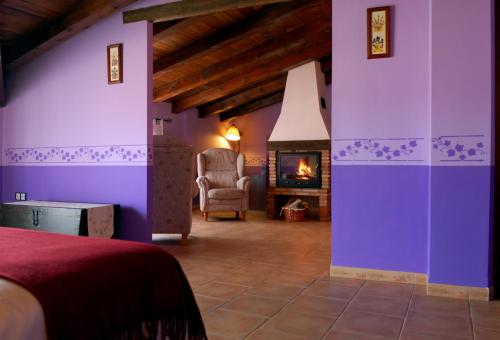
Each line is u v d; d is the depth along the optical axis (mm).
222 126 9406
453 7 2818
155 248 1577
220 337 2107
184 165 4582
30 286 1061
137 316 1354
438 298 2766
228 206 6637
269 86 7875
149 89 3998
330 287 2990
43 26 4219
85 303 1155
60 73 4387
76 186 4316
